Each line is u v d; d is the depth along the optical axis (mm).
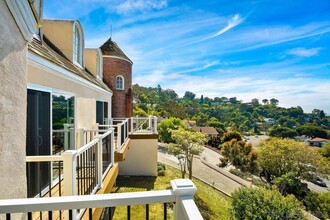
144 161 12773
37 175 3709
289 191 18750
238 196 11047
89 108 7680
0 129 1805
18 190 2096
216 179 19969
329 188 26156
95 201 1402
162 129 32750
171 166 20031
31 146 3611
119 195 1452
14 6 1950
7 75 1910
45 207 1372
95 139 3893
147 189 10711
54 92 4688
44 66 3961
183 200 1381
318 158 20938
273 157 22375
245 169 25938
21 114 2174
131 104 16734
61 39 7266
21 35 2148
